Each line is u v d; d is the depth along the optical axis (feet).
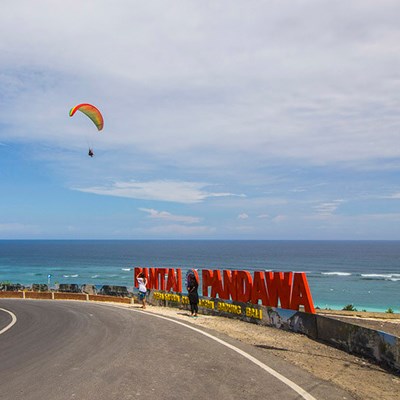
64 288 120.78
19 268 448.65
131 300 90.22
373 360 30.96
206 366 26.81
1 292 125.70
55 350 31.48
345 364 30.01
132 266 468.34
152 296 81.87
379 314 87.56
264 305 50.34
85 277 344.69
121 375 24.08
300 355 32.53
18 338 37.93
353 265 470.39
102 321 48.57
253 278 53.57
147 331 40.75
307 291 43.55
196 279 58.03
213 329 44.39
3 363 27.61
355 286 282.15
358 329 33.45
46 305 76.79
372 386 24.47
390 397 22.48
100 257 654.12
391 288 271.08
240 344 34.96
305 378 24.80
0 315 59.36
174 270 75.25
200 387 22.13
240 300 55.62
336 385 23.84
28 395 20.52
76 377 23.67
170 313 61.11
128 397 20.22
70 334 38.93
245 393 21.33
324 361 30.83
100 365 26.45
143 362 27.40
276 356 31.24
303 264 478.18
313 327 41.09
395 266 460.14
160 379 23.45
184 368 26.07
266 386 22.71
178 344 34.06
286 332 44.27
